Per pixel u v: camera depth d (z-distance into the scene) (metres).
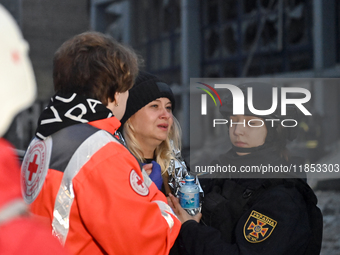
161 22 16.33
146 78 1.78
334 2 11.09
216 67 14.44
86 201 0.98
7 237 0.45
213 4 14.49
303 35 11.91
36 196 1.05
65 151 1.04
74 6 14.17
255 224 1.39
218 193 1.62
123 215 0.98
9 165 0.50
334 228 3.96
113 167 1.02
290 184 1.45
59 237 1.00
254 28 13.23
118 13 18.22
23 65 0.49
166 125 1.83
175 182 1.82
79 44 1.13
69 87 1.13
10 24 0.48
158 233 1.04
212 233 1.46
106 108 1.13
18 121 4.20
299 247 1.38
